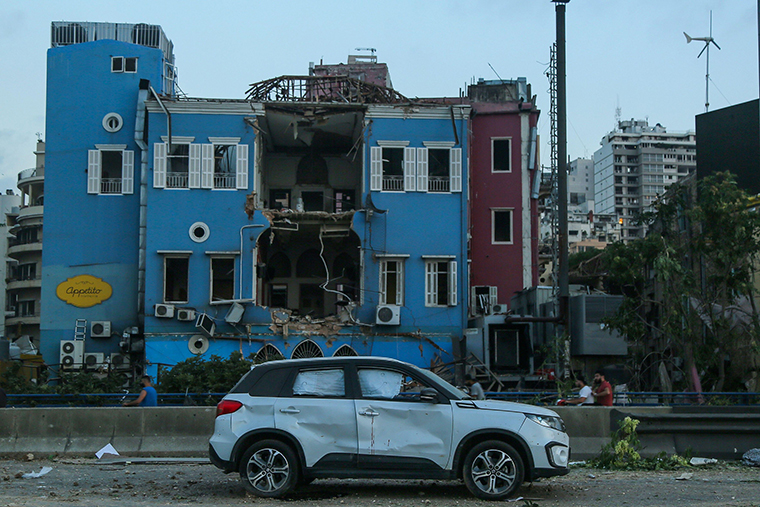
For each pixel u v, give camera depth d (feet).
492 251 118.93
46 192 110.93
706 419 48.65
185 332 101.76
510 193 119.96
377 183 105.70
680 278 78.07
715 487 37.73
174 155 105.60
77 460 48.03
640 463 45.96
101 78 113.09
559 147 94.43
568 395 63.52
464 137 106.83
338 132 115.34
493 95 127.54
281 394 34.42
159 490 36.14
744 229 74.64
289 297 120.47
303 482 38.17
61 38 121.80
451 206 105.81
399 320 101.76
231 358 85.87
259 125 108.99
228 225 103.76
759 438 48.65
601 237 307.58
